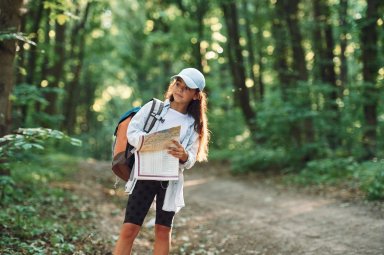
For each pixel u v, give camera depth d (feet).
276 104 41.88
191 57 65.31
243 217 25.41
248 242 20.13
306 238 19.92
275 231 21.59
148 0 70.03
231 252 18.89
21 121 33.88
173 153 12.12
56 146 63.62
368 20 38.11
